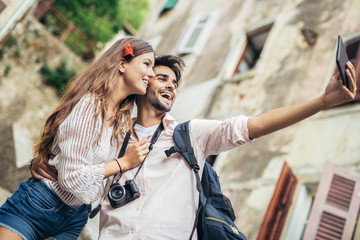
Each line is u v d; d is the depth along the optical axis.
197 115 8.66
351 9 6.84
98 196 2.06
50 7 15.95
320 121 5.77
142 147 2.00
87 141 1.86
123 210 1.93
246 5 10.34
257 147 6.40
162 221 1.84
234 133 1.91
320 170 5.22
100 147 1.97
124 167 1.96
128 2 25.83
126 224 1.87
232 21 10.44
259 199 5.61
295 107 1.80
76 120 1.86
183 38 11.76
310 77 6.55
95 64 2.12
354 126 5.27
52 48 14.33
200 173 2.01
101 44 17.81
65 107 1.94
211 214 1.88
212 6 12.22
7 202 2.02
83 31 17.28
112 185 1.97
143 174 1.99
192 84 9.90
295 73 6.90
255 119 1.91
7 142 8.05
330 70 6.26
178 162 2.00
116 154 2.16
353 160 4.98
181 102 9.62
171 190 1.92
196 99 9.13
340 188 4.74
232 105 7.86
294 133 5.99
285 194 5.10
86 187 1.81
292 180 5.28
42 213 1.96
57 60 14.38
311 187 5.27
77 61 14.99
